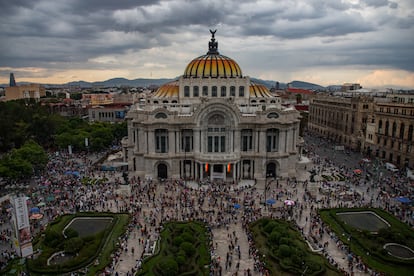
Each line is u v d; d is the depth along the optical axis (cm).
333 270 5875
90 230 7394
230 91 12106
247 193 9731
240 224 7725
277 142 11356
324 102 19625
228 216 8125
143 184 10575
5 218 7831
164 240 6919
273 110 11025
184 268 5881
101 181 10606
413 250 6600
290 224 7588
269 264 6041
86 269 5897
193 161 11194
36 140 15862
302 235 7150
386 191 9850
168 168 11181
